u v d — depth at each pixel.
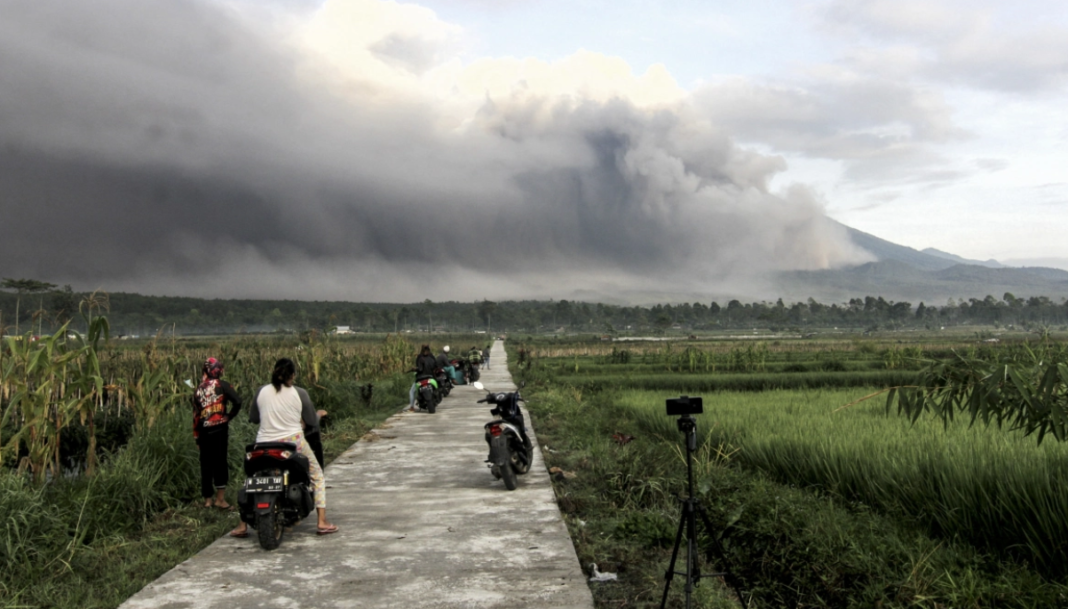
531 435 13.47
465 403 20.88
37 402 7.42
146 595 4.98
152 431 8.56
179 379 11.74
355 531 6.68
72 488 7.09
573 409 17.30
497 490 8.58
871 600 4.75
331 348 23.34
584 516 7.47
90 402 8.17
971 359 5.41
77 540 6.05
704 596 5.01
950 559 5.38
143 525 7.01
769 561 5.50
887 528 6.11
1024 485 6.03
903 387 5.60
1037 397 5.02
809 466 8.43
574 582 5.23
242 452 9.70
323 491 6.66
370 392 18.56
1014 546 5.55
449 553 5.95
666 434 12.54
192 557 5.89
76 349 8.07
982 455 7.50
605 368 38.94
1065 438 4.90
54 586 5.27
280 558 5.84
